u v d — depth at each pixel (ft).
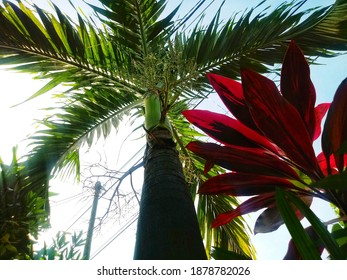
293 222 2.17
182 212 3.97
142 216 4.07
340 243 2.93
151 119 6.56
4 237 3.92
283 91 3.23
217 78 3.75
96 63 8.32
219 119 3.78
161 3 8.40
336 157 2.84
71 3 7.77
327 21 7.45
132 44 8.57
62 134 8.82
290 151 3.03
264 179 3.47
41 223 4.43
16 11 6.95
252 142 3.59
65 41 7.81
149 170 5.09
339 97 2.75
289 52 3.24
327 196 3.01
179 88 6.98
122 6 8.18
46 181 8.11
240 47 7.95
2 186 4.36
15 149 4.92
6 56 7.57
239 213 3.82
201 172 9.52
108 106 9.09
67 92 8.70
